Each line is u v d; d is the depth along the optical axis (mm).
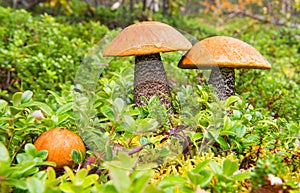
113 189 290
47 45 828
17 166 338
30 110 461
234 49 483
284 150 421
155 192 265
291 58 1077
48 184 315
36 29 912
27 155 366
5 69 804
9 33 907
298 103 609
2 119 394
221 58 474
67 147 385
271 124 466
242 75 704
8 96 711
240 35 1479
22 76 744
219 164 380
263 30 1575
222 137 442
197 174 317
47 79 722
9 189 332
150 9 1648
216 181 330
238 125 438
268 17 1653
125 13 1535
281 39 1413
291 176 389
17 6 1541
